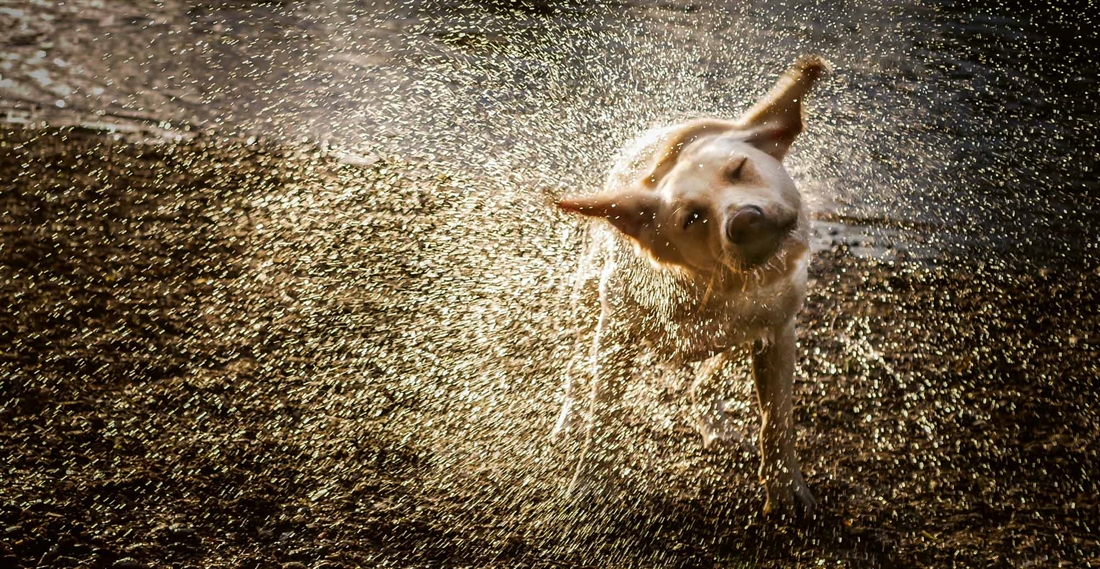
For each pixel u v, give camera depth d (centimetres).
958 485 248
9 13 623
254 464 248
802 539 234
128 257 327
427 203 374
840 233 363
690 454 257
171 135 434
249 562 224
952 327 308
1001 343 301
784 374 237
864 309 316
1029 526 237
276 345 289
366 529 233
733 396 276
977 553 230
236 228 350
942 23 700
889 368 288
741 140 231
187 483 242
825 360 291
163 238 340
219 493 240
